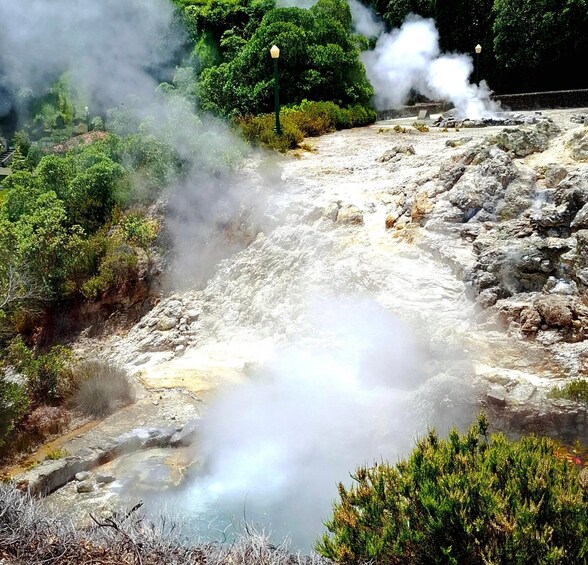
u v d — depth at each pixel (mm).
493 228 10922
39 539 4508
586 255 9391
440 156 14812
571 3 26031
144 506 6477
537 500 4035
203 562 4297
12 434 8523
